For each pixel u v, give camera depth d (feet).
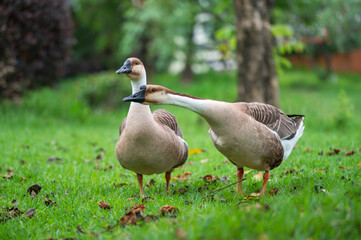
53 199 17.72
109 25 88.17
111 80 50.65
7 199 17.52
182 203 16.01
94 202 16.85
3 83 41.50
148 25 75.46
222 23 74.49
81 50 100.63
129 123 16.42
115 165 24.61
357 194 12.84
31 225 14.60
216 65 100.68
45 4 38.47
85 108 45.27
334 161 21.07
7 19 36.58
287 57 105.60
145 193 18.66
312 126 38.17
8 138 31.35
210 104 14.80
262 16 37.60
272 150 15.97
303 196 13.16
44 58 39.86
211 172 21.88
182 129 40.19
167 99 14.66
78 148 29.22
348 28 80.18
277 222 10.62
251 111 16.19
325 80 89.66
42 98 47.57
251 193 16.88
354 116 46.29
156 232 11.59
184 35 74.59
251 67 37.83
